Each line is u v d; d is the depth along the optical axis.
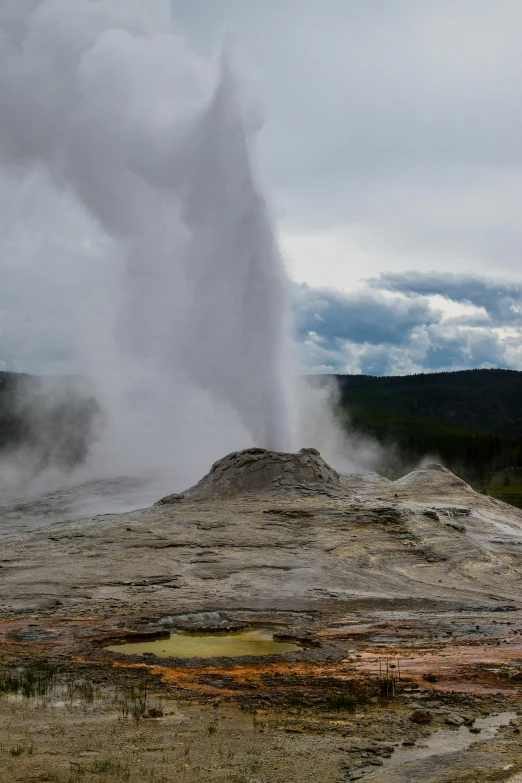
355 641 17.62
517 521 42.00
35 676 13.67
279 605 22.84
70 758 9.00
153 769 8.63
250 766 8.83
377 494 46.41
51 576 26.61
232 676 13.89
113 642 17.77
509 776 8.55
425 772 8.69
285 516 34.28
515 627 19.62
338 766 8.87
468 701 11.98
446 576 28.38
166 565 28.16
